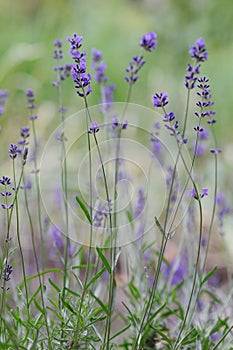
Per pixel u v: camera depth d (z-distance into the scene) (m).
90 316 2.37
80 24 9.77
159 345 2.75
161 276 3.17
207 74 7.85
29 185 2.93
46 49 8.16
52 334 2.37
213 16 7.96
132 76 2.68
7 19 9.91
